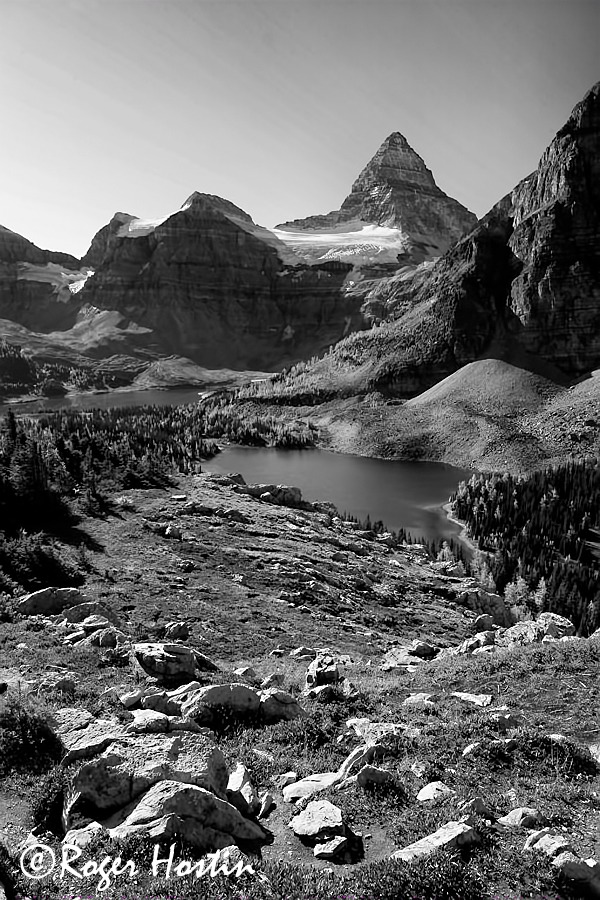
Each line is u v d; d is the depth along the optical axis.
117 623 43.50
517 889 13.95
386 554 108.38
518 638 46.66
